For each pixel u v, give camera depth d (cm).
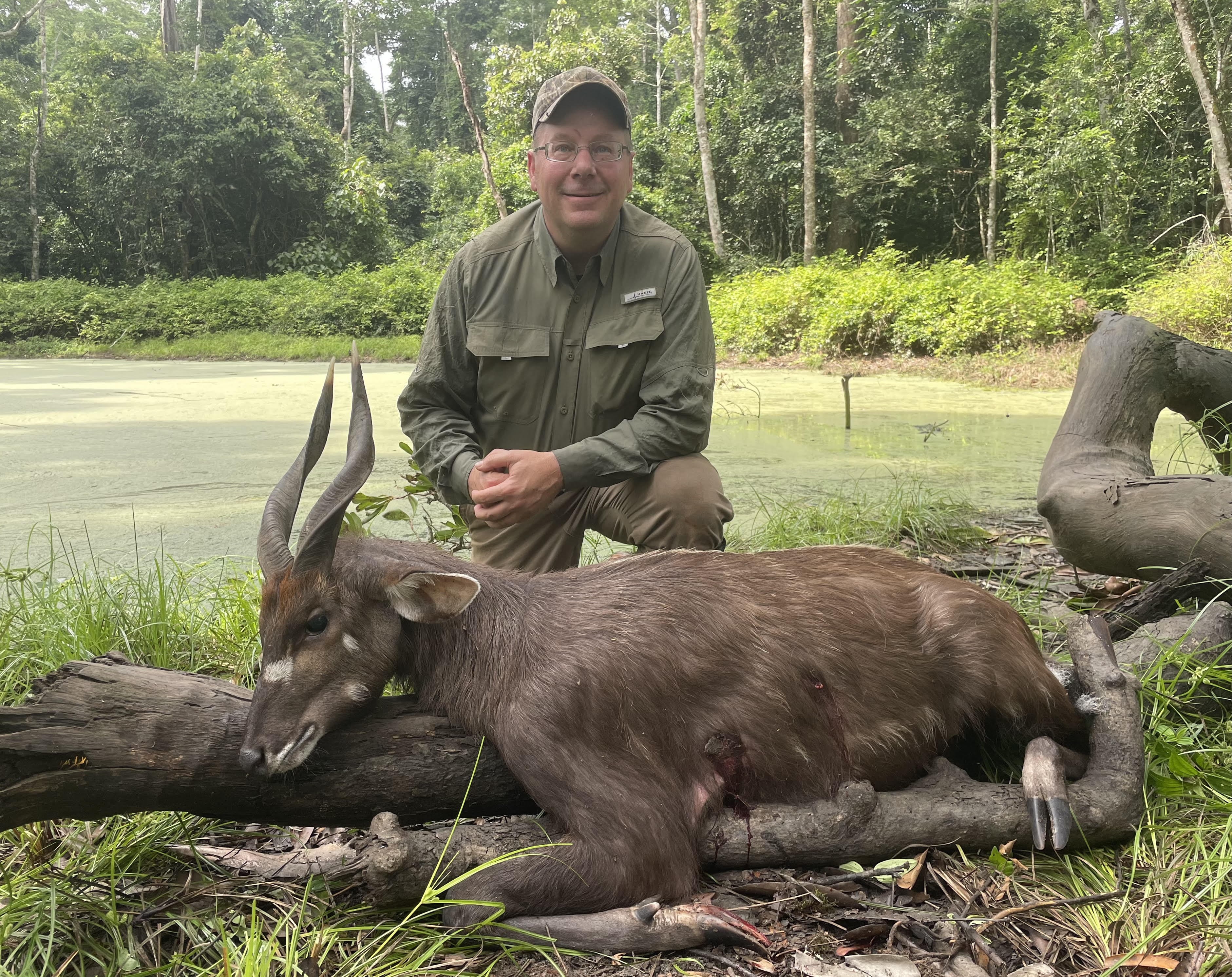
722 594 107
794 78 1039
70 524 220
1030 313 596
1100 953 86
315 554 96
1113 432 167
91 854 101
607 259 149
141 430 353
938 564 194
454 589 97
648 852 94
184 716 92
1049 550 205
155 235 1098
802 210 1039
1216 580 139
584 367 151
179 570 170
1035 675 108
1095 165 821
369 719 100
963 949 87
